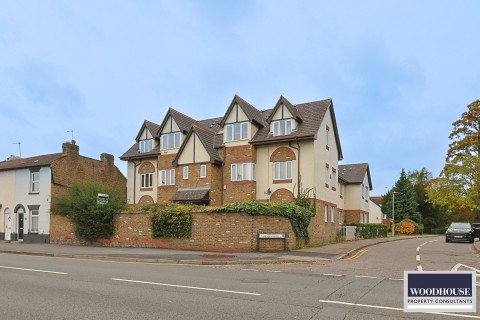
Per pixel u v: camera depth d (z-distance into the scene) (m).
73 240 27.12
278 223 21.59
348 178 44.38
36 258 18.14
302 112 31.06
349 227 33.69
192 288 9.94
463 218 60.84
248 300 8.58
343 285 10.73
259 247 20.83
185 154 31.75
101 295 9.03
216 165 30.78
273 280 11.48
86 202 26.22
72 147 32.88
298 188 28.09
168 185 33.50
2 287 10.05
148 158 36.50
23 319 7.02
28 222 30.91
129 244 24.39
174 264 15.75
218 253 19.56
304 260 16.89
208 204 30.02
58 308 7.80
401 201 62.00
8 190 32.56
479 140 40.09
